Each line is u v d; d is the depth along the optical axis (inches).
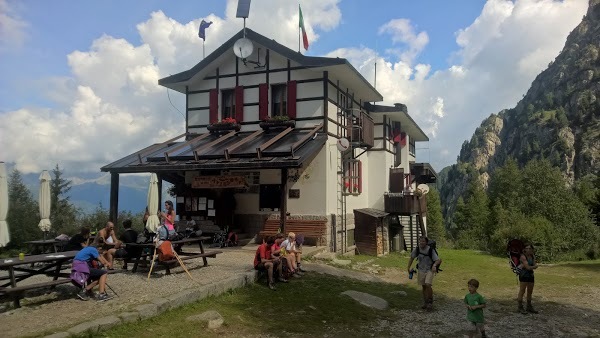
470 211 2380.7
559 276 647.1
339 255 722.8
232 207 697.0
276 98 733.3
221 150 631.2
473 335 298.2
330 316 342.0
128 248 410.9
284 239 466.0
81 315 265.4
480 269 707.4
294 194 682.8
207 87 775.1
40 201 431.5
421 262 398.9
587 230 1144.8
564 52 6122.1
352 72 707.4
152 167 629.9
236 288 380.2
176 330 266.5
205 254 432.1
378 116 950.4
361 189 880.3
